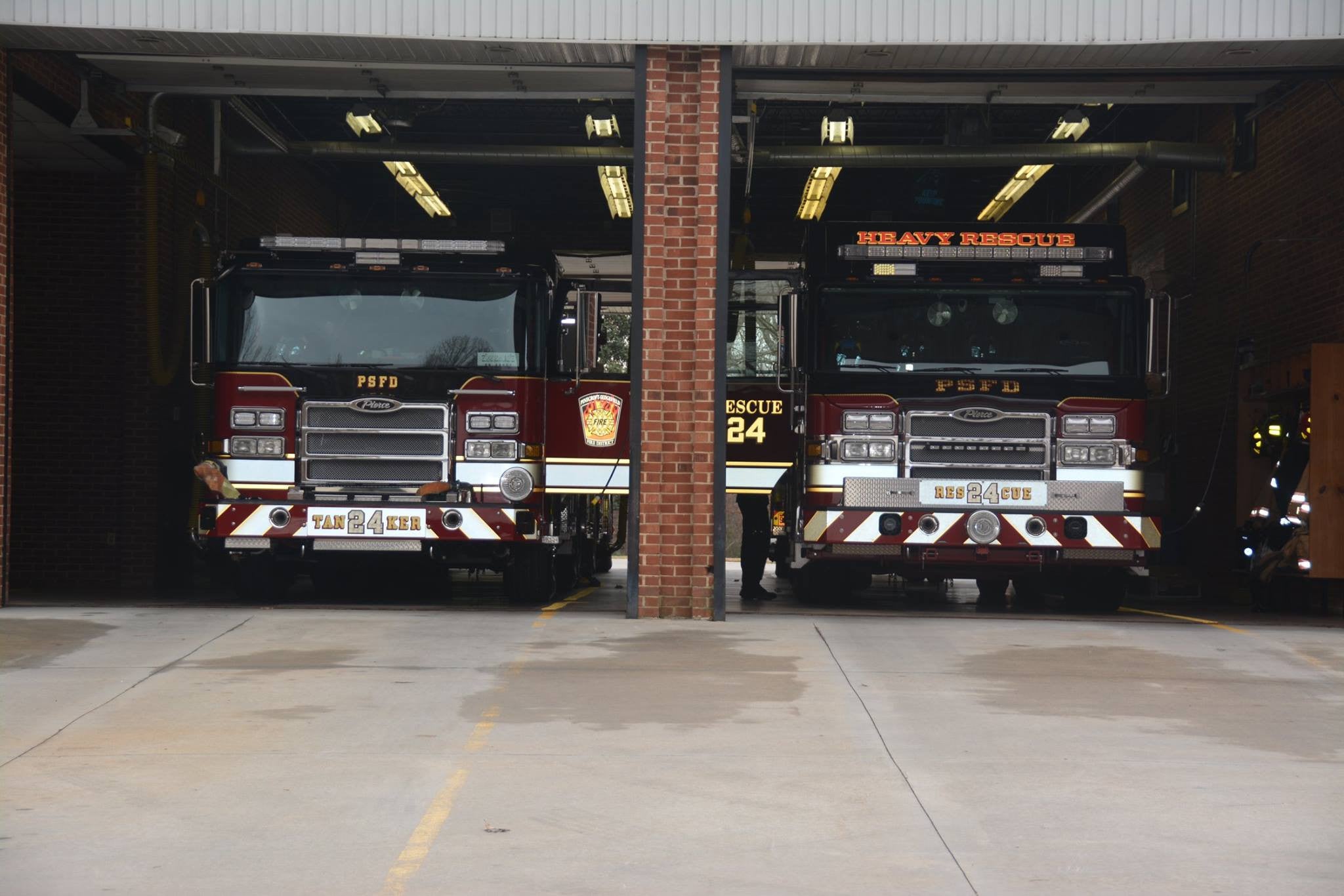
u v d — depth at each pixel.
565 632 10.41
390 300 13.09
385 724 7.16
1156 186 20.58
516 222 25.73
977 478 12.97
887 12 11.48
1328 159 14.37
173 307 17.14
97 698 7.80
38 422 16.80
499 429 13.01
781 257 25.67
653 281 11.54
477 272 13.13
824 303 13.09
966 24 11.47
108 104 15.37
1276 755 6.63
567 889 4.56
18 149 15.45
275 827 5.30
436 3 11.60
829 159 17.31
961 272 13.15
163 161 16.50
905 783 6.03
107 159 15.91
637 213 11.56
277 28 11.60
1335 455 13.16
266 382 12.96
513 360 13.07
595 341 12.88
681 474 11.47
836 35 11.49
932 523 12.91
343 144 18.27
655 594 11.42
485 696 7.93
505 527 12.94
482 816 5.47
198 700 7.77
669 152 11.62
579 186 25.19
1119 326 13.09
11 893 4.50
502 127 21.61
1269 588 14.23
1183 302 19.19
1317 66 12.06
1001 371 13.02
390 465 12.98
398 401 12.96
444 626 10.67
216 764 6.32
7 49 12.16
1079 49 11.65
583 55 12.01
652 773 6.16
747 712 7.51
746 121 15.34
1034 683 8.48
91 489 16.80
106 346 16.77
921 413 12.98
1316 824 5.41
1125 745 6.80
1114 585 14.28
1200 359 18.47
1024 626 11.09
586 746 6.70
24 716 7.32
